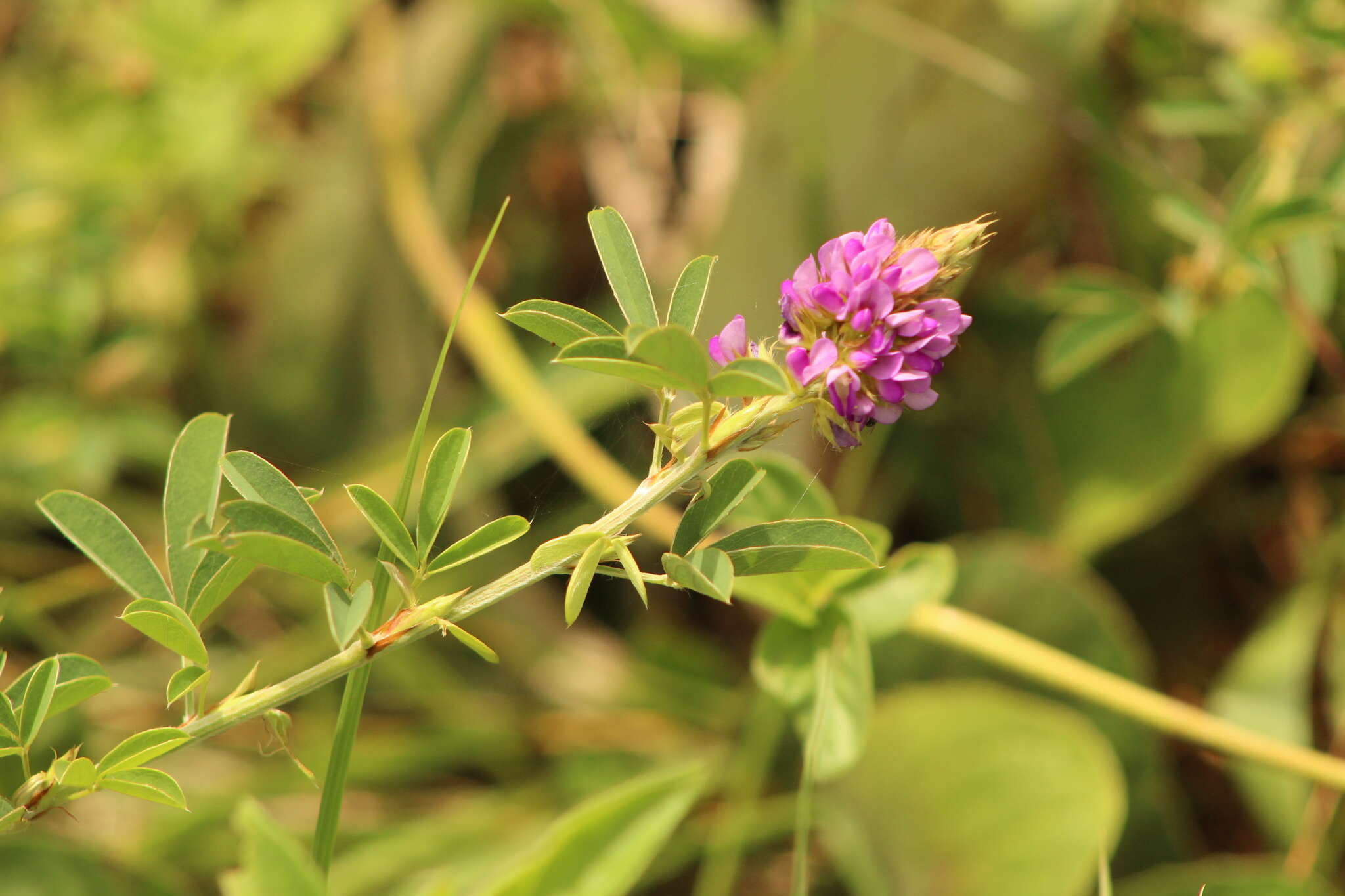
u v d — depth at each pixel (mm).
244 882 518
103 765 491
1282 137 723
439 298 808
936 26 745
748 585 549
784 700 556
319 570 490
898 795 643
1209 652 815
